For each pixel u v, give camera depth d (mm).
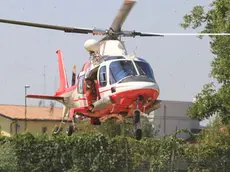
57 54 65500
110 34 48750
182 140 78812
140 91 42406
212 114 75375
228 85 72688
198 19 77625
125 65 44844
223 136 84188
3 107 154500
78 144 75250
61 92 59219
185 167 78938
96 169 75062
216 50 73000
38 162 74000
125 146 76875
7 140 73438
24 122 147000
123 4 45469
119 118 46844
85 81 48406
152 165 77375
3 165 68500
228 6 70438
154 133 124062
